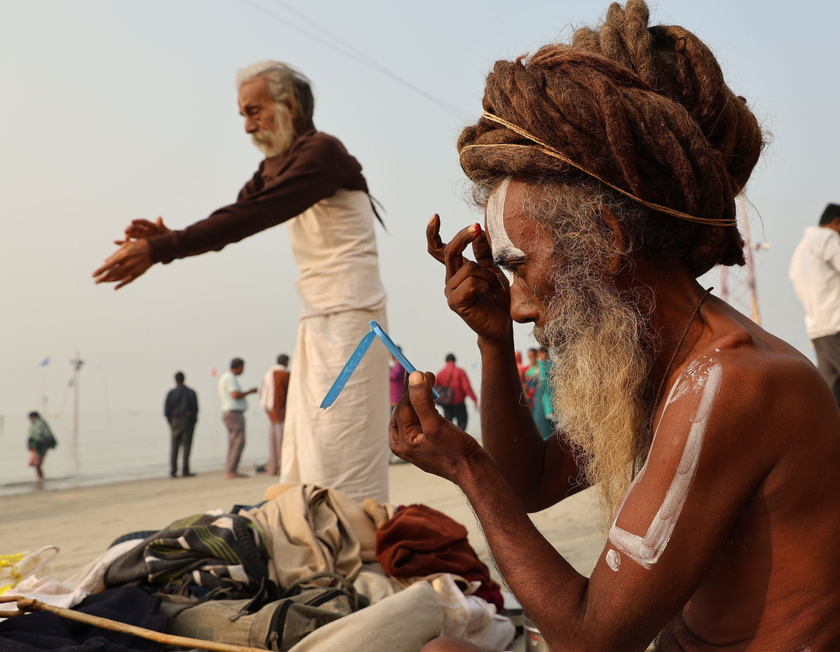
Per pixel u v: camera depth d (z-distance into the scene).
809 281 6.54
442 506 6.77
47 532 6.99
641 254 1.45
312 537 3.26
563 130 1.40
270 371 12.98
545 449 1.92
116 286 3.65
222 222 3.71
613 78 1.42
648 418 1.50
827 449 1.31
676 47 1.48
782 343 1.42
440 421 1.49
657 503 1.30
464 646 1.61
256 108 4.03
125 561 3.08
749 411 1.28
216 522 3.20
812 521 1.32
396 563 3.27
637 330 1.44
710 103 1.44
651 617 1.31
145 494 10.42
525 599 1.39
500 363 1.82
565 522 5.21
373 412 4.07
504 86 1.47
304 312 4.13
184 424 13.79
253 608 2.96
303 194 3.86
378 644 2.43
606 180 1.41
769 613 1.36
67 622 2.53
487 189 1.54
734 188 1.52
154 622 2.59
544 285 1.47
